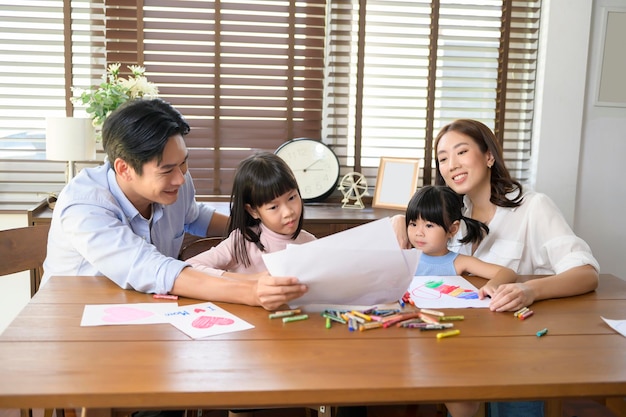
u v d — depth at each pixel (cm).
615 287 142
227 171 269
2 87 253
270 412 202
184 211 179
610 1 270
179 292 125
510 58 277
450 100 279
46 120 226
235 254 167
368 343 103
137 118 130
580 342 105
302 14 265
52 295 125
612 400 118
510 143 284
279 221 163
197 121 265
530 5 274
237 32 261
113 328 106
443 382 87
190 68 261
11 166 258
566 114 271
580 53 268
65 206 138
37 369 88
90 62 257
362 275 116
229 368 90
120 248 129
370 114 275
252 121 270
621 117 280
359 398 84
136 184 138
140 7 253
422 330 110
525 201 170
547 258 165
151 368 89
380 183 265
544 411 149
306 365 92
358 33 265
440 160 173
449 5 271
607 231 287
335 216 236
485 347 102
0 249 158
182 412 139
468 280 148
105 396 81
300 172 261
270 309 117
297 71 268
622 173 284
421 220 162
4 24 251
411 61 274
